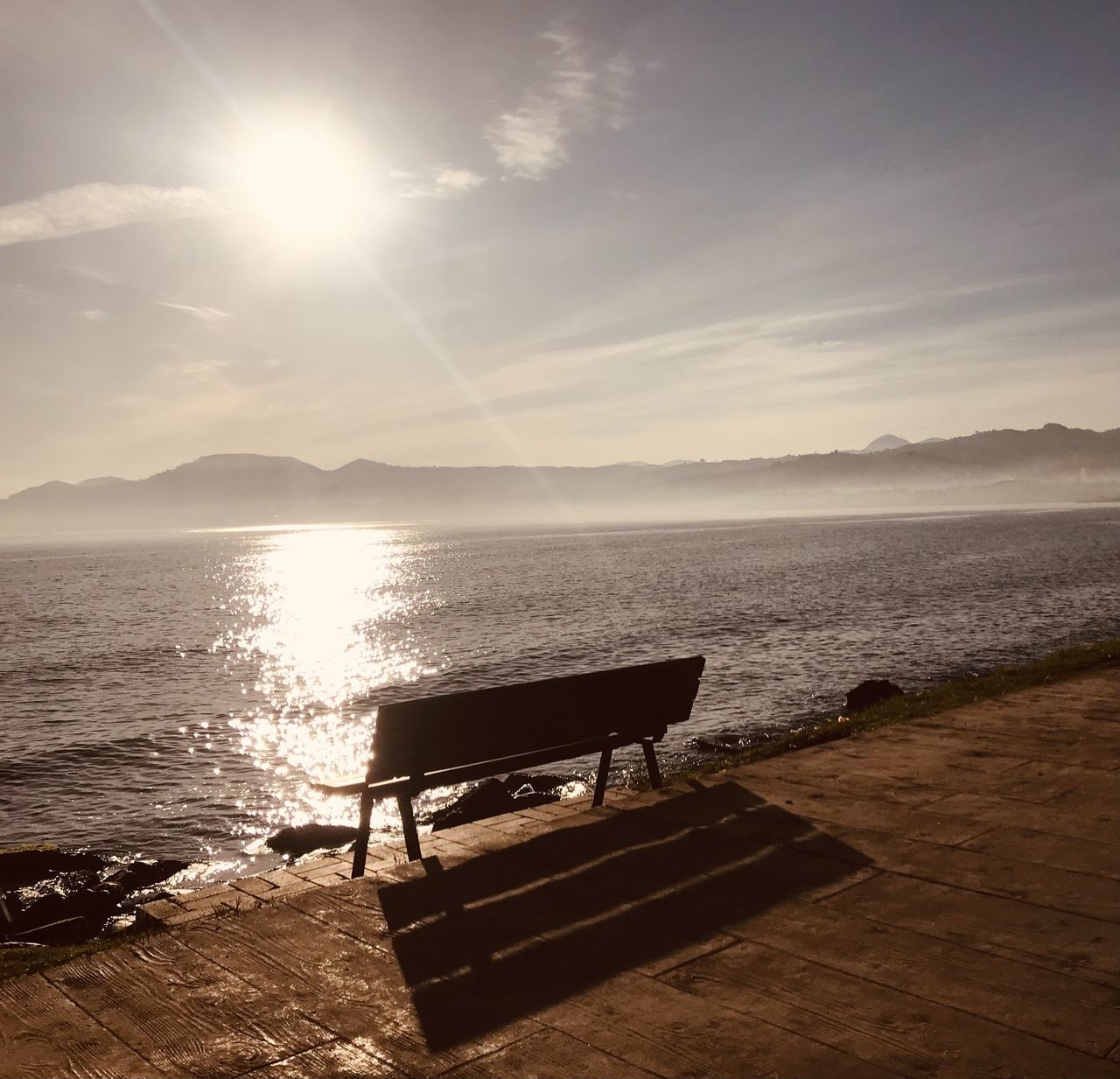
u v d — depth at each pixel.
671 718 9.20
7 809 22.75
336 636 58.44
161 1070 3.97
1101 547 109.38
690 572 92.38
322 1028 4.32
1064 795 7.58
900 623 45.69
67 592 108.69
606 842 6.92
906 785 8.05
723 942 5.08
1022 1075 3.71
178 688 40.47
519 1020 4.32
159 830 21.02
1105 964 4.66
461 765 7.68
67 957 6.10
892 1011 4.27
